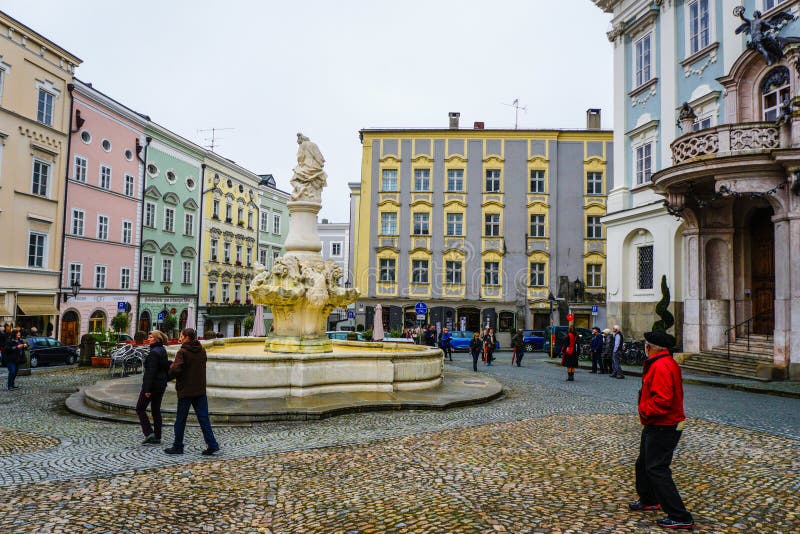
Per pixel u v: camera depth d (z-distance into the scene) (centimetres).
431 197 4534
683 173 1772
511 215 4497
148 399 866
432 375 1420
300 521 541
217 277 5131
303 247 1473
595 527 518
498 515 550
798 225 1586
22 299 3039
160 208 4316
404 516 550
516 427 991
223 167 5216
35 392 1471
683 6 2314
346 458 770
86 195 3538
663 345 544
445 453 798
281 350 1401
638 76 2594
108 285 3759
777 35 1833
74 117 3412
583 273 4462
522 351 2534
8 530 506
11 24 2923
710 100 2133
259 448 828
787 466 728
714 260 2008
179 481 660
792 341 1594
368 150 4594
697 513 557
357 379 1286
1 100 2898
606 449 825
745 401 1291
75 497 598
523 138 4528
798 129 1559
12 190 2975
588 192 4506
